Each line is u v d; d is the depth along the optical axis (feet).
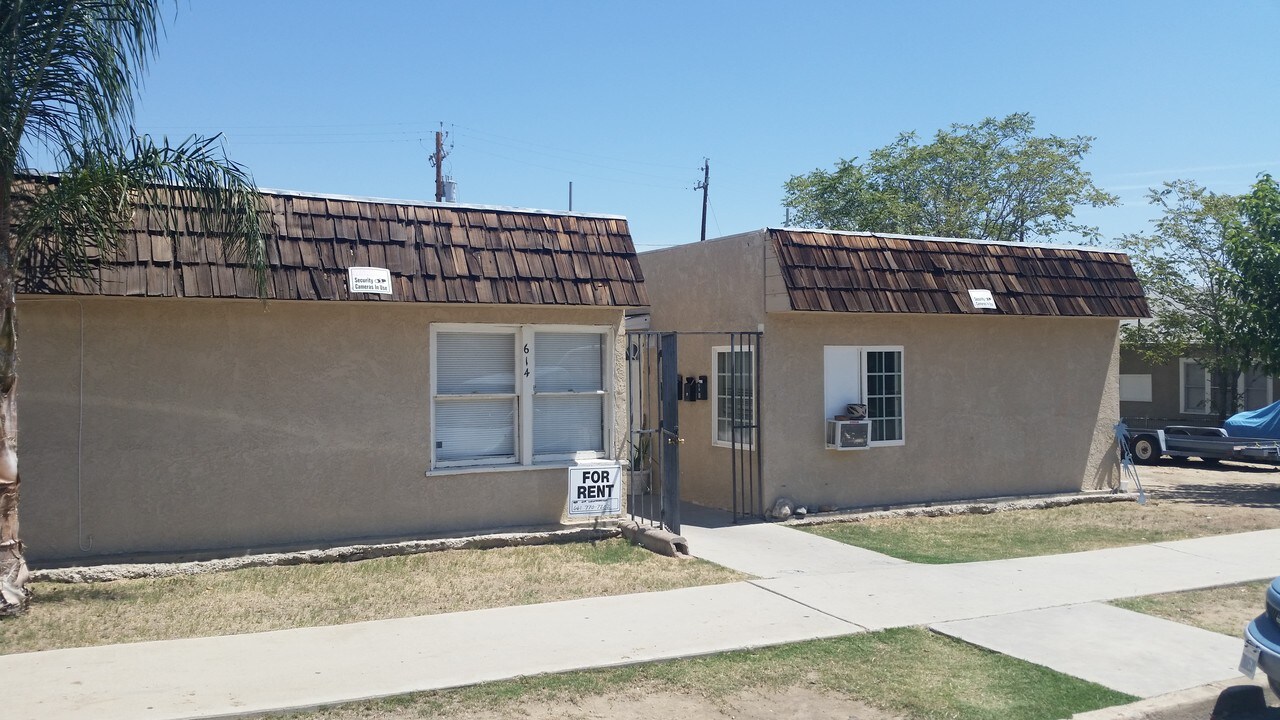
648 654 21.75
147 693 18.76
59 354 28.71
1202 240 78.79
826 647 22.70
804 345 41.37
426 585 28.35
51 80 25.43
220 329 30.50
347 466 32.07
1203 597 28.17
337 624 24.25
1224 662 22.07
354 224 32.04
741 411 42.06
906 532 38.99
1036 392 46.75
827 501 41.75
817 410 41.63
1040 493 46.62
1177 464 70.49
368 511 32.32
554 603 26.37
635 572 30.42
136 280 28.09
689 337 45.57
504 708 18.56
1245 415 66.95
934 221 96.94
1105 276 47.52
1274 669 18.04
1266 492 52.39
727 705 19.08
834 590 28.27
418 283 31.99
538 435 35.37
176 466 29.89
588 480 35.09
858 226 96.27
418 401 33.12
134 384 29.48
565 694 19.36
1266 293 51.29
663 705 18.99
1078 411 47.88
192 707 18.02
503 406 35.01
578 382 36.04
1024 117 97.81
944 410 44.42
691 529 38.47
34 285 26.76
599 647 22.25
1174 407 84.23
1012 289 44.42
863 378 42.55
